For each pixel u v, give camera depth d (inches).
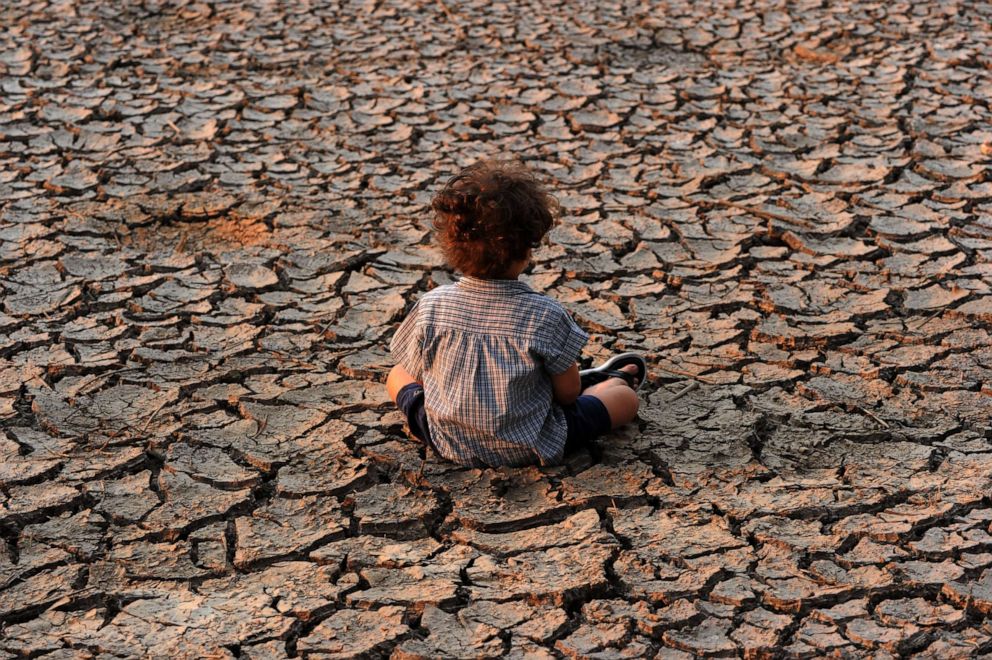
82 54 276.2
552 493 115.0
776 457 121.3
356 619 98.7
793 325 149.4
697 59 266.4
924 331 146.6
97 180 202.2
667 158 208.1
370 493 116.8
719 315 153.4
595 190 195.2
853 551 105.1
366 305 158.4
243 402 134.3
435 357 116.4
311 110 237.0
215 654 94.5
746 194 191.3
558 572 103.7
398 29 294.5
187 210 189.8
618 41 280.1
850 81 246.1
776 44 274.7
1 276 166.2
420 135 222.7
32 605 101.0
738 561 104.3
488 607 99.7
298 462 122.3
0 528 111.8
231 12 311.7
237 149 216.5
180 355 144.9
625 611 99.0
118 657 94.4
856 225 178.4
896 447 122.4
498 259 112.0
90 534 110.8
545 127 225.3
